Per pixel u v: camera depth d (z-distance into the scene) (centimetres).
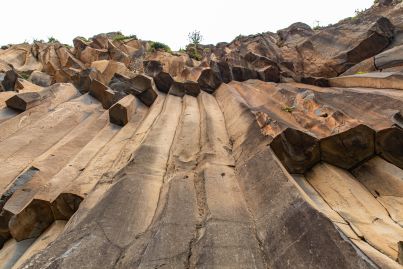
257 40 2538
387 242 452
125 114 1107
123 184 582
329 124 766
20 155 880
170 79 1566
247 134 805
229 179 632
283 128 708
